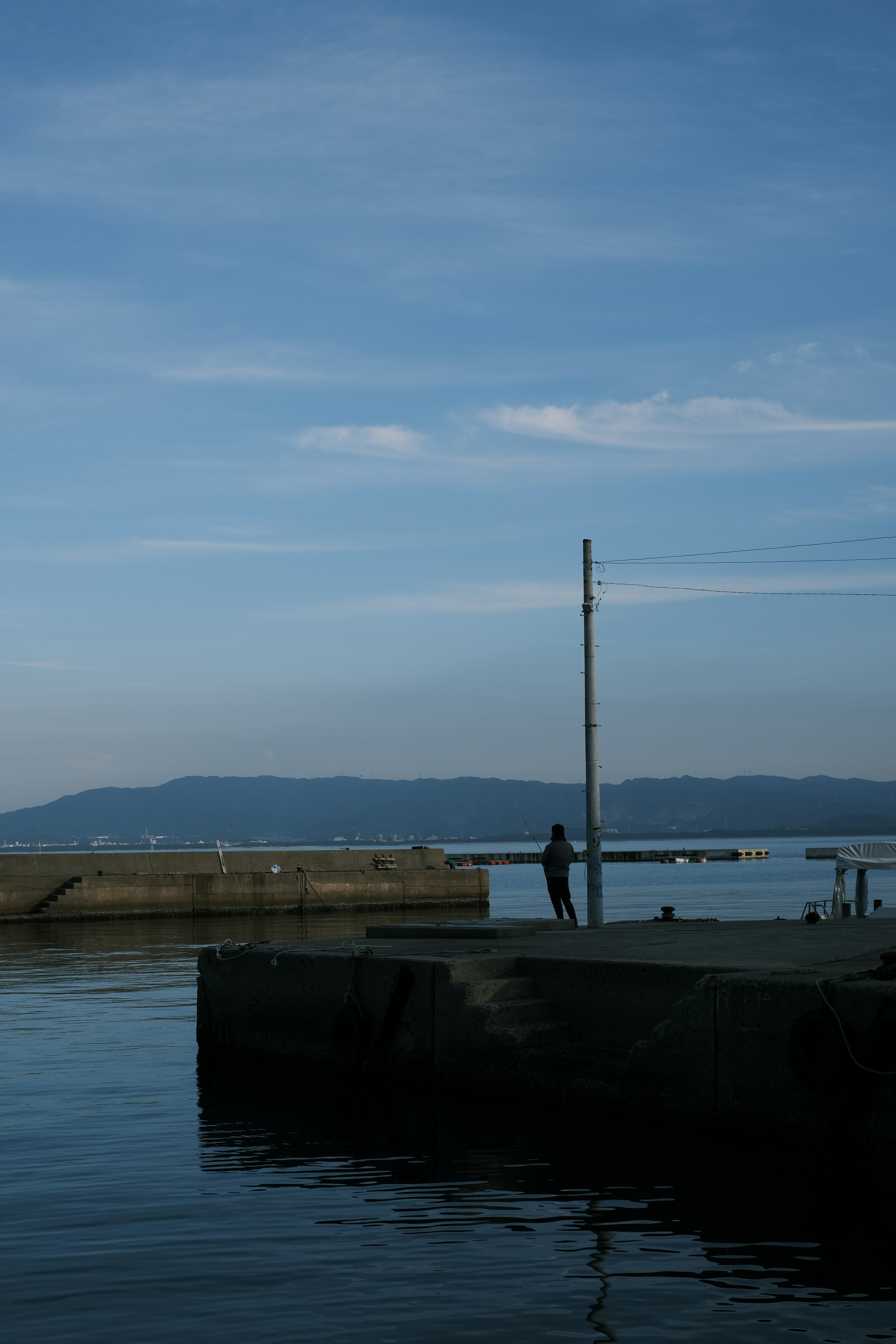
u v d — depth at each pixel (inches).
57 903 1670.8
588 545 768.9
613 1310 261.4
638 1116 438.0
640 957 494.0
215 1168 386.6
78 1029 676.7
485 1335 248.7
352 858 1985.7
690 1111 423.2
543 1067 467.2
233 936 1342.3
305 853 1948.8
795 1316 257.9
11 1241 312.0
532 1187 358.6
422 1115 464.1
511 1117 456.1
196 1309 264.2
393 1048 529.0
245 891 1813.5
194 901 1770.4
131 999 800.3
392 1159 395.5
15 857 1705.2
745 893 2372.0
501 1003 492.4
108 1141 424.8
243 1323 255.9
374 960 538.9
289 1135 433.1
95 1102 493.7
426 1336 248.4
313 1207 340.2
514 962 515.5
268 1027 588.4
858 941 555.5
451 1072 498.0
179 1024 694.5
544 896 2452.0
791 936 589.6
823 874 3769.7
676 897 2219.5
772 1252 298.0
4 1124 451.8
